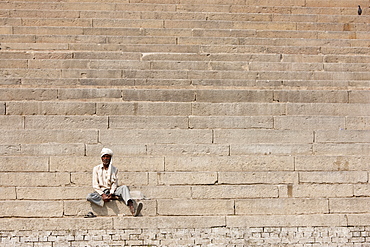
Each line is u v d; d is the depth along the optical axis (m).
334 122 13.55
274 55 16.14
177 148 12.85
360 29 18.08
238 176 12.41
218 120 13.34
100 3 18.03
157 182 12.34
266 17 18.14
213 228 11.71
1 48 15.98
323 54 16.67
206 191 12.23
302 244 11.82
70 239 11.38
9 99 13.84
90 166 12.42
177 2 18.47
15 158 12.30
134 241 11.45
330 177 12.55
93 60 15.36
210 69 15.53
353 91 14.36
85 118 13.15
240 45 16.50
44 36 16.45
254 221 11.84
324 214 12.09
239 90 14.16
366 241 11.94
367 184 12.57
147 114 13.53
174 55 15.86
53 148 12.62
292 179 12.50
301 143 13.12
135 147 12.77
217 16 17.97
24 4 17.84
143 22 17.38
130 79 14.68
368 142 13.26
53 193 11.97
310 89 14.96
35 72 14.97
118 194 11.69
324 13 18.70
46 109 13.41
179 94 14.05
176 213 11.91
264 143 13.06
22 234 11.39
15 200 11.92
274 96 14.21
